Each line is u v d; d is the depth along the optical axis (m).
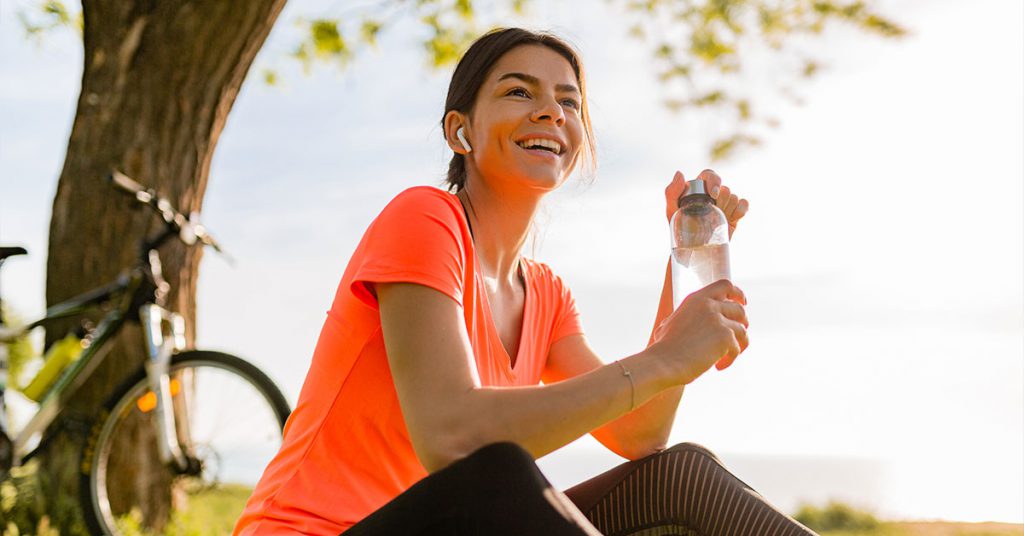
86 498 3.69
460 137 1.79
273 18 4.96
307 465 1.53
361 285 1.46
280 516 1.50
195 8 4.83
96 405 4.56
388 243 1.45
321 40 6.28
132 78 4.88
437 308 1.41
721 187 1.80
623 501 1.70
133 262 4.75
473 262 1.57
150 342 3.73
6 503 4.16
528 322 1.83
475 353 1.61
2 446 3.67
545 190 1.75
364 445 1.51
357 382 1.51
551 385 1.33
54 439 3.89
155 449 4.54
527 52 1.77
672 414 1.80
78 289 4.73
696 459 1.66
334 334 1.54
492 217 1.77
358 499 1.50
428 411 1.33
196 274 4.98
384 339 1.43
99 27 4.96
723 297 1.47
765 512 1.57
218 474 3.73
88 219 4.77
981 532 4.54
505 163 1.73
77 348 3.79
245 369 3.72
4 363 3.78
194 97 4.92
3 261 3.90
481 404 1.31
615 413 1.34
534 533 1.17
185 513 4.48
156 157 4.86
